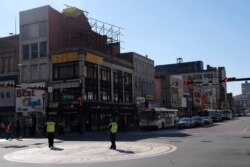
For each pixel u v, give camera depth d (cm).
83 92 5650
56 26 6162
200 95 12450
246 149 2241
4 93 6244
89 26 6950
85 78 5756
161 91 9181
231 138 3209
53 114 5762
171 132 4578
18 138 4084
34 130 4969
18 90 5278
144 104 7550
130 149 2361
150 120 5462
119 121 6612
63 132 4841
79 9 6712
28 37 6203
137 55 7612
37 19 6131
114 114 6469
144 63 7950
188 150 2231
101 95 6203
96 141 3344
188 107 10756
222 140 2992
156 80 9231
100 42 7100
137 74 7556
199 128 5566
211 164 1602
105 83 6356
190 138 3338
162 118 5744
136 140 3269
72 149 2494
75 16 6606
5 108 6194
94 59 6031
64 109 5697
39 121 5550
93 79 5997
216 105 15850
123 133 4731
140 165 1617
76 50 5762
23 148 2761
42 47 6059
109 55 6550
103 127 6141
